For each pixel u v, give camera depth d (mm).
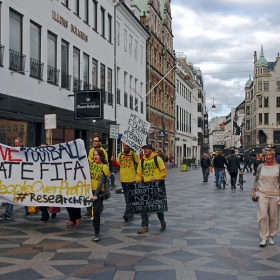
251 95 98062
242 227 9461
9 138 17547
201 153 89625
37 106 18750
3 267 6168
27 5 18281
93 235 8445
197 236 8438
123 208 12398
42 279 5621
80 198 9055
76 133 24734
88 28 25672
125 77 34562
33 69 18938
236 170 20312
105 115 28859
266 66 86875
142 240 8039
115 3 30797
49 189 9258
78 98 21625
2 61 16328
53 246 7480
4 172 9398
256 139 85500
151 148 9102
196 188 20812
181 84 63688
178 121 60844
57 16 21234
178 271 6035
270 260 6676
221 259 6711
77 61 24141
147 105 42281
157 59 47219
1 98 15945
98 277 5730
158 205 8953
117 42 32094
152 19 44625
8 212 10219
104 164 8633
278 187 7773
